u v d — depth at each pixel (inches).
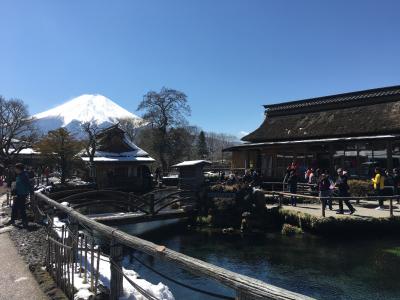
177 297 398.9
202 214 831.7
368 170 956.0
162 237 726.5
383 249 564.4
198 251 616.4
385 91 1125.7
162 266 525.7
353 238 631.8
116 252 210.4
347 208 748.0
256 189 801.6
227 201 808.9
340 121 1158.3
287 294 105.8
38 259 335.0
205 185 893.8
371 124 1055.6
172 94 2261.3
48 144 1482.5
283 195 785.6
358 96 1178.0
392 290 416.5
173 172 2314.2
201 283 451.2
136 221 756.6
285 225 709.3
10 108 2130.9
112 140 1820.9
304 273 484.7
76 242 266.2
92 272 233.6
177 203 922.7
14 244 394.6
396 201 840.9
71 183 1471.5
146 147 2362.2
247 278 121.6
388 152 883.4
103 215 766.5
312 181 919.7
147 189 1651.1
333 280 454.0
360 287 428.5
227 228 765.9
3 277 285.7
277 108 1397.6
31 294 249.1
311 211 701.9
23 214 503.5
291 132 1251.8
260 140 1336.1
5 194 1073.5
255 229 750.5
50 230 310.3
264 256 570.9
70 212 299.9
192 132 2859.3
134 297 210.1
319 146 1072.8
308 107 1306.6
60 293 249.0
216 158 3838.6
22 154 2121.1
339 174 714.8
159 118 2272.4
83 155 1731.1
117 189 1560.0
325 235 639.1
